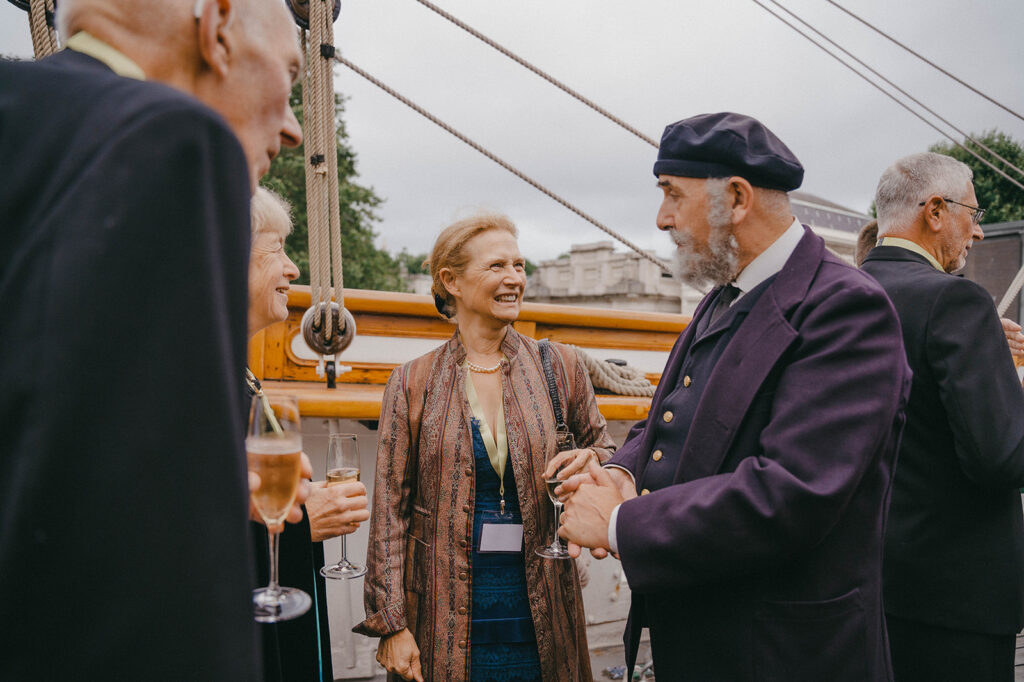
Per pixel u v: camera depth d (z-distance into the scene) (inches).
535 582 64.4
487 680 63.6
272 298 61.2
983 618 68.5
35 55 66.7
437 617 63.9
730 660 47.3
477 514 65.8
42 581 19.0
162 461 19.4
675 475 51.8
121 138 20.1
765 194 52.0
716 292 61.5
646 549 46.7
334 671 97.7
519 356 70.7
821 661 45.7
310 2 86.8
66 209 19.7
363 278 906.1
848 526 47.1
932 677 70.5
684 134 53.1
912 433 71.2
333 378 96.2
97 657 19.0
